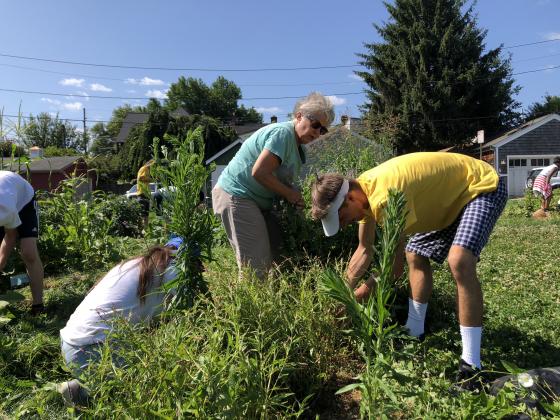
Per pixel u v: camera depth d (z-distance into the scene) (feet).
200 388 6.61
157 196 17.60
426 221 9.82
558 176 71.31
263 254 12.67
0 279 17.20
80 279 18.78
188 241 10.25
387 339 7.32
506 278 18.16
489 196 9.55
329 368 9.54
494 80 119.65
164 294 10.12
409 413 7.60
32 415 8.67
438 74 117.50
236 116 297.74
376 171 9.62
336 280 7.18
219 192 12.90
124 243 25.09
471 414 7.00
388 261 6.76
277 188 12.37
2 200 13.24
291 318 9.41
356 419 8.58
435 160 9.71
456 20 119.03
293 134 12.44
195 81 292.40
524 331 12.12
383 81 120.37
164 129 120.16
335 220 9.59
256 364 7.40
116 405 6.72
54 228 22.47
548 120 103.04
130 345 7.93
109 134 246.68
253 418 7.16
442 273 15.61
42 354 11.27
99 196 28.32
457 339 11.09
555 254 22.91
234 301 9.12
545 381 7.84
